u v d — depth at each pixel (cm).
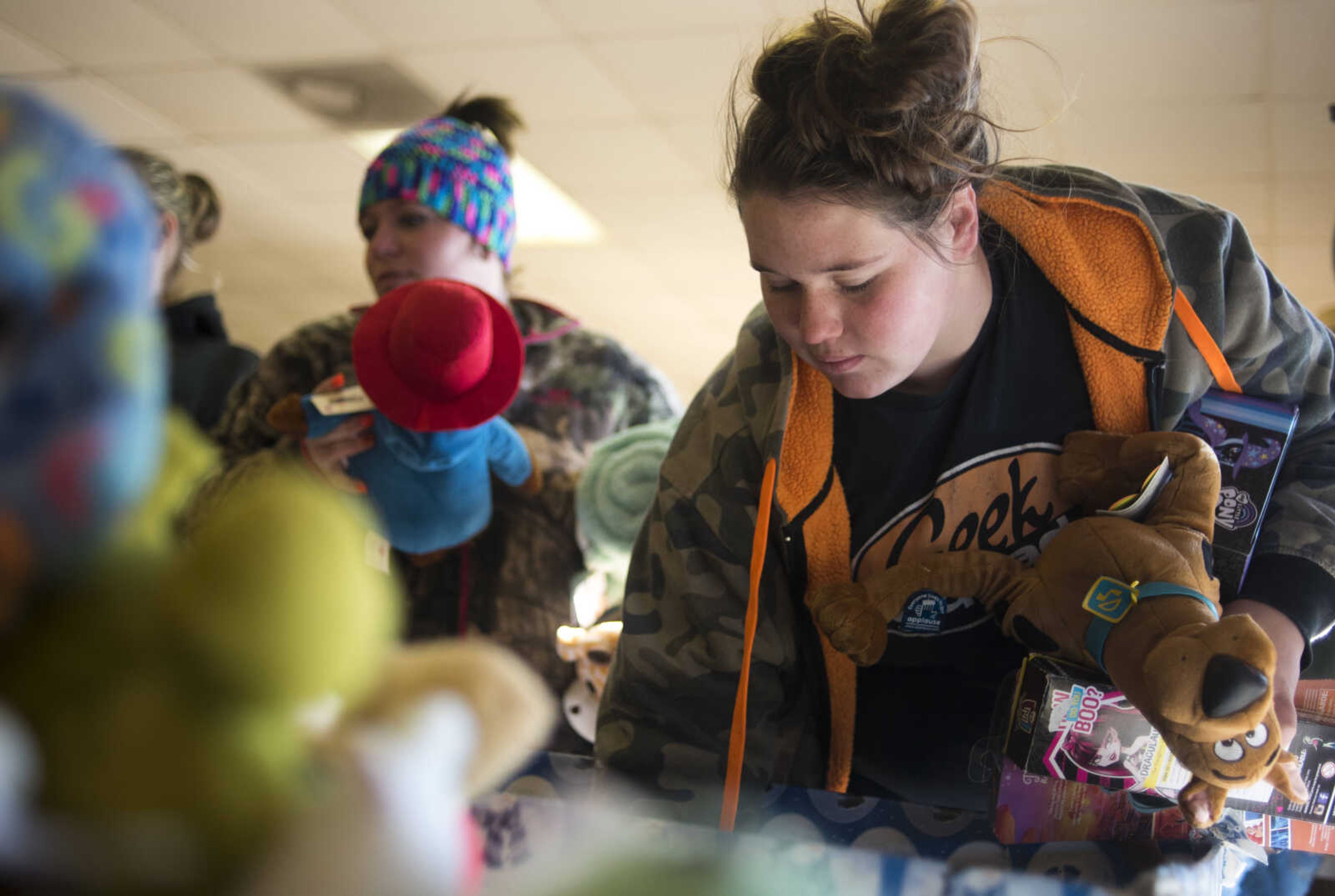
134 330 25
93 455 24
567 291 596
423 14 323
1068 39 297
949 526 90
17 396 23
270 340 775
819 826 80
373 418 119
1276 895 72
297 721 26
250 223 530
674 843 32
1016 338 87
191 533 27
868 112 68
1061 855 74
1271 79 313
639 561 97
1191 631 68
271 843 24
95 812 23
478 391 115
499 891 31
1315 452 89
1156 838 75
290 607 25
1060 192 85
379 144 424
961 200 77
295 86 378
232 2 326
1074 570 78
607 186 443
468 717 29
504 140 173
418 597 133
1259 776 66
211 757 24
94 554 25
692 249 512
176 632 24
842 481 91
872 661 87
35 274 23
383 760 26
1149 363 85
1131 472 82
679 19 311
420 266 156
